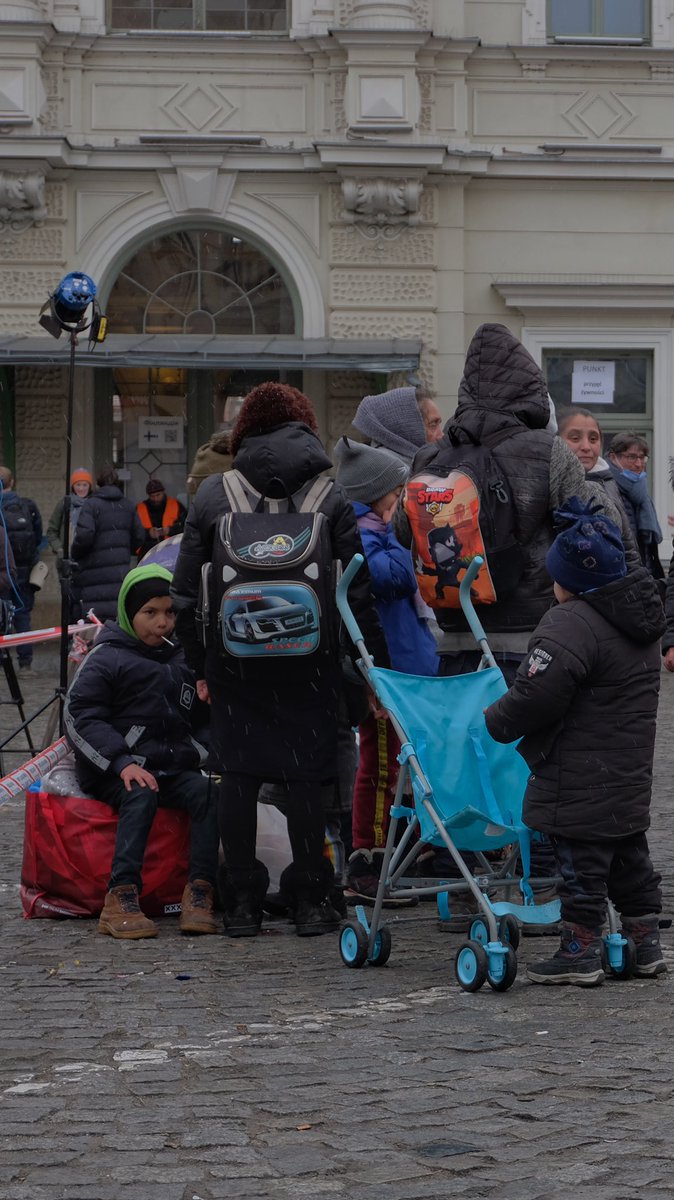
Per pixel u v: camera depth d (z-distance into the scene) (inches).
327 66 821.9
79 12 811.4
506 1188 148.6
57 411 844.0
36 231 817.5
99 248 821.2
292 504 263.7
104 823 285.4
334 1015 216.7
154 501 791.1
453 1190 148.6
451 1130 165.8
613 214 845.8
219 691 266.5
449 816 239.3
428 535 266.1
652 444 855.1
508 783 243.8
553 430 294.0
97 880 285.3
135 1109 175.2
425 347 830.5
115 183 821.9
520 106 836.0
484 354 273.0
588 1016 212.2
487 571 265.4
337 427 851.4
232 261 833.5
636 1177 150.2
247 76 821.2
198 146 815.1
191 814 282.7
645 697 231.8
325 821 285.4
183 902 278.5
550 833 230.1
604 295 842.8
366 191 815.1
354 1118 170.4
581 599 229.8
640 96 841.5
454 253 832.9
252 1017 216.5
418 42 810.8
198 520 266.2
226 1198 147.9
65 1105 176.9
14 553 700.7
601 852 230.7
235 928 272.8
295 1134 165.9
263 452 263.1
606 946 234.7
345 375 850.1
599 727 228.7
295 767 266.7
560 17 839.1
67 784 288.7
